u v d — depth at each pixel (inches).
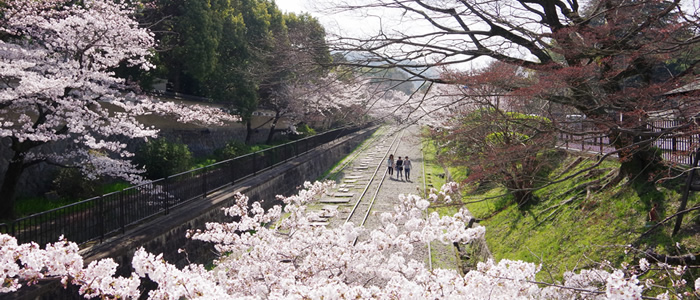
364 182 915.4
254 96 922.7
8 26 392.8
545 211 441.4
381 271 233.3
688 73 280.1
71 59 422.6
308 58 349.4
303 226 300.5
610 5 286.5
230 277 272.1
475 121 368.5
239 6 995.9
